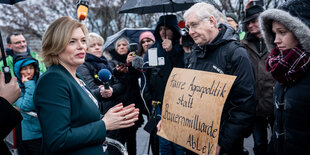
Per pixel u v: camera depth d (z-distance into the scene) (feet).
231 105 6.18
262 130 9.83
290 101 4.82
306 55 4.57
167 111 6.91
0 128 3.99
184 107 6.39
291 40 4.88
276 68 4.95
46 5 47.47
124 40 12.46
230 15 14.15
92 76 9.91
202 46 6.78
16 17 47.32
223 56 6.27
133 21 46.44
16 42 13.32
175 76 6.98
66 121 4.68
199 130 5.93
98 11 45.34
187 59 7.83
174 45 10.48
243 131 5.89
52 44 5.16
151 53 10.05
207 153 5.70
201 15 6.44
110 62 12.46
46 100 4.67
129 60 10.24
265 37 5.82
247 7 10.02
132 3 10.52
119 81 10.14
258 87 9.32
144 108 11.06
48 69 5.18
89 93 5.93
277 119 5.41
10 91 4.51
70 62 5.29
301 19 4.56
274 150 5.79
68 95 4.87
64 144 4.53
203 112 5.89
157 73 10.14
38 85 4.82
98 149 5.16
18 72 8.74
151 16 41.32
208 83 6.00
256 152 9.93
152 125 9.66
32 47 50.26
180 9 11.71
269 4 21.85
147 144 15.07
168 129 6.82
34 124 8.80
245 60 6.01
